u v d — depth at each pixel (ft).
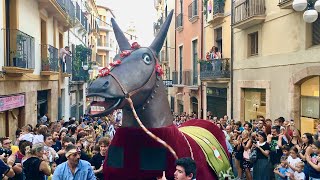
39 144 18.38
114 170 12.91
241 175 32.01
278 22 41.65
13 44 35.19
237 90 52.70
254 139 30.76
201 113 69.87
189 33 77.82
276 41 42.24
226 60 55.31
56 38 58.39
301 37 37.42
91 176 16.99
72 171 16.65
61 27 63.31
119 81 11.86
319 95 35.45
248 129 34.14
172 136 12.96
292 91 38.99
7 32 34.91
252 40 49.47
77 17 78.43
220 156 16.92
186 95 81.00
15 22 37.42
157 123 12.91
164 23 13.99
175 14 90.22
